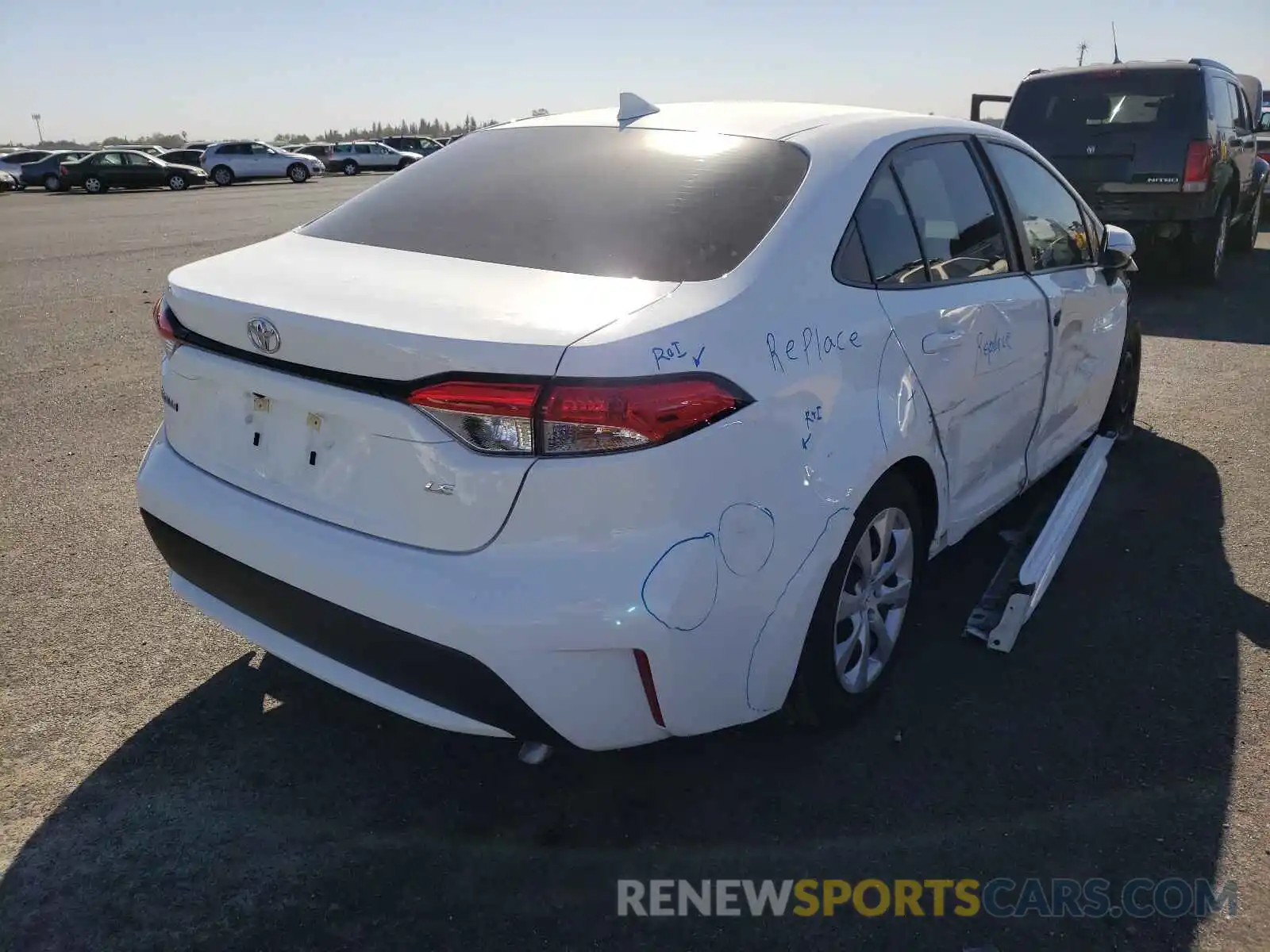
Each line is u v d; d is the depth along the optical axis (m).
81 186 33.88
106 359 7.33
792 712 2.76
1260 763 2.78
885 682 3.05
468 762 2.80
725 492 2.22
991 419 3.38
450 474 2.12
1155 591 3.74
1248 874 2.39
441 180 3.10
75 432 5.57
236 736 2.89
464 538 2.13
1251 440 5.33
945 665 3.27
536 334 2.10
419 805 2.63
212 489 2.58
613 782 2.72
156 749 2.82
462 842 2.51
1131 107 8.96
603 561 2.10
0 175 34.75
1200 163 8.75
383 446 2.21
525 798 2.66
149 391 6.42
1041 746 2.86
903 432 2.75
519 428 2.06
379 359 2.15
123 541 4.14
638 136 3.03
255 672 3.21
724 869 2.43
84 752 2.80
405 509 2.20
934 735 2.91
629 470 2.08
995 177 3.54
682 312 2.25
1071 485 4.24
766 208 2.62
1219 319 8.32
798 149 2.82
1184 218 8.93
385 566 2.19
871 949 2.20
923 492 3.12
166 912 2.27
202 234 17.00
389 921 2.26
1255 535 4.19
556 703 2.16
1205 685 3.15
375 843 2.50
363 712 3.02
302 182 39.50
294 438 2.40
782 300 2.44
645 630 2.12
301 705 3.04
